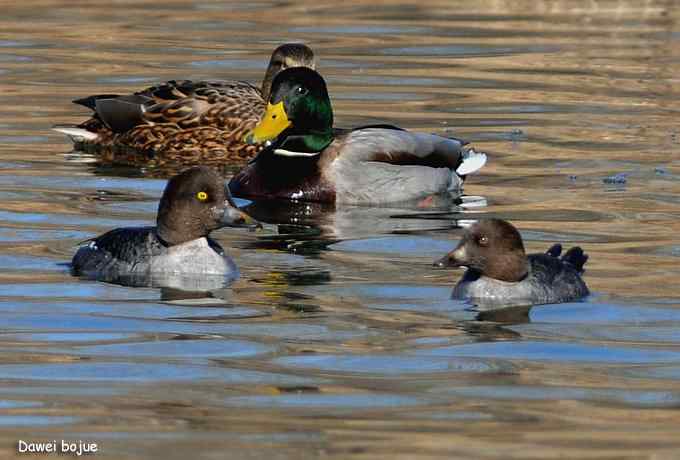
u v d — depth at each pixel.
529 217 17.56
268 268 15.20
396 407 10.98
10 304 13.68
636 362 12.19
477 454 9.88
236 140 21.31
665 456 9.89
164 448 10.01
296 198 18.95
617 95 25.08
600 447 10.04
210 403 11.04
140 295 14.09
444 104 24.33
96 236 16.27
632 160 20.53
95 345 12.52
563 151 21.12
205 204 14.66
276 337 12.80
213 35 30.33
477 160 19.62
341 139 19.33
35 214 17.25
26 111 23.41
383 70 27.08
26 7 33.31
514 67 27.47
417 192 19.05
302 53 22.53
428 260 15.61
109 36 30.00
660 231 16.75
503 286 13.90
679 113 23.73
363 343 12.66
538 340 12.78
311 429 10.43
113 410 10.85
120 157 21.11
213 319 13.33
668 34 30.98
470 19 32.84
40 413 10.77
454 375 11.79
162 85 22.02
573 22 32.53
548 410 10.92
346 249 16.09
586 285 14.48
